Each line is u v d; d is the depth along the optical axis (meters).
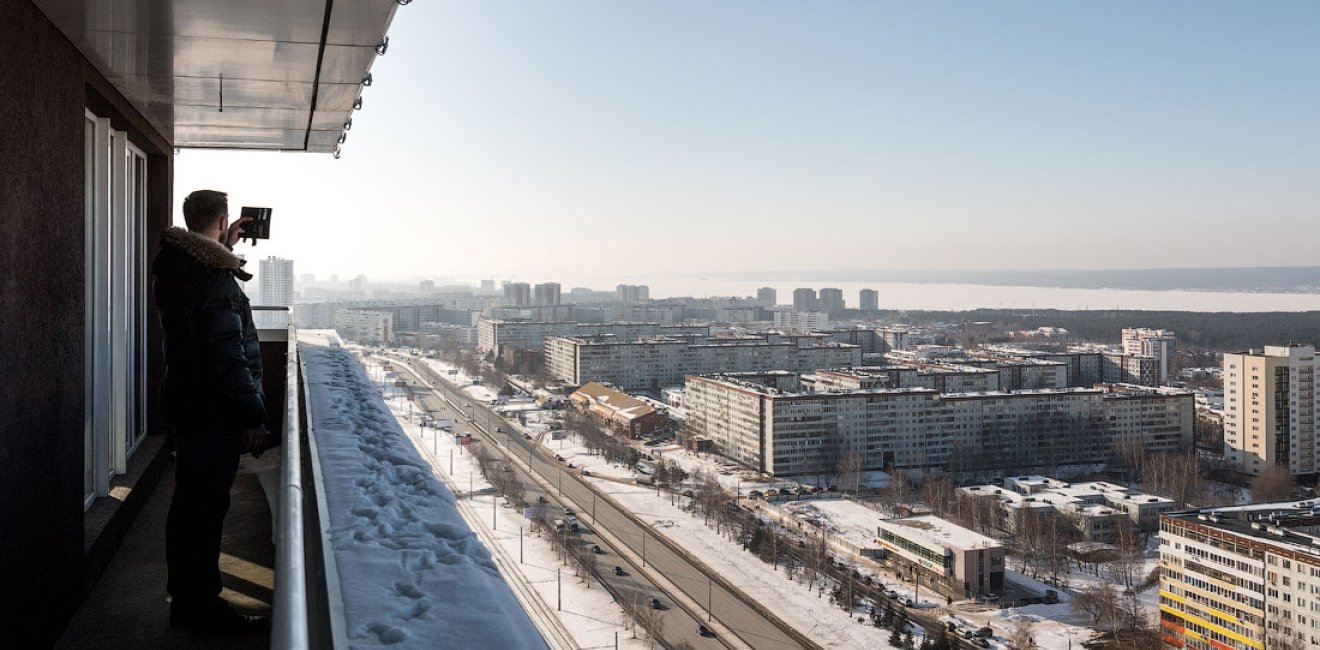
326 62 5.70
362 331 187.75
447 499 3.24
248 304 4.08
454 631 1.99
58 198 4.61
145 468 7.21
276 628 1.30
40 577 4.27
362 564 2.45
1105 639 35.69
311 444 3.23
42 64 4.37
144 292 8.38
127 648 4.27
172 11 4.56
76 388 4.92
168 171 8.67
